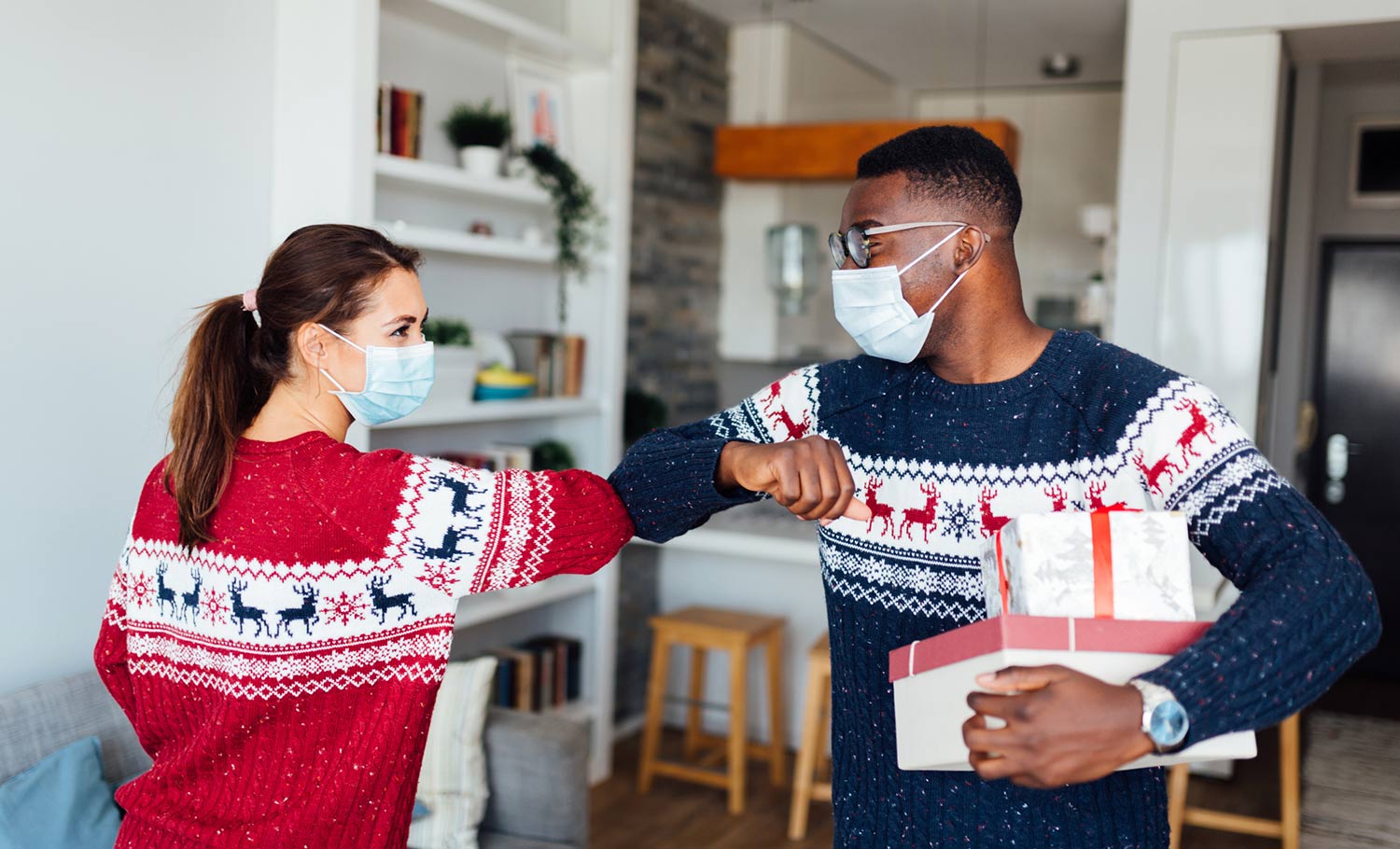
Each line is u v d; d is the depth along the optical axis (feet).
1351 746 14.70
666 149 14.96
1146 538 2.93
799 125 15.46
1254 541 2.97
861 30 16.47
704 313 16.31
